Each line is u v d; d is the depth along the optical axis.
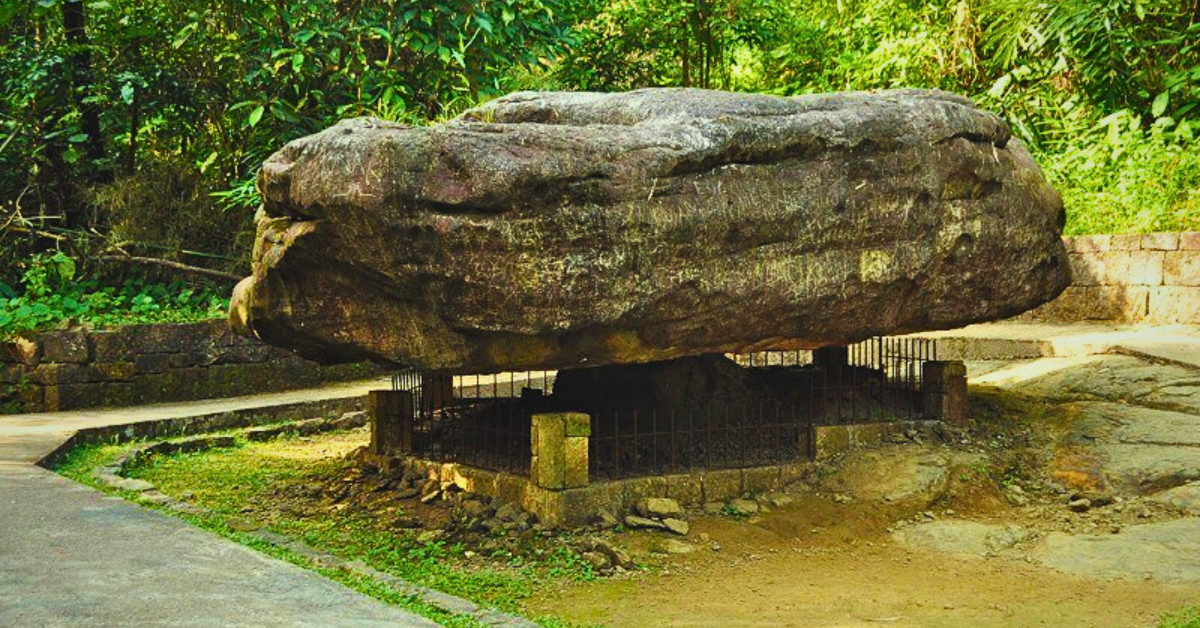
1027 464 8.35
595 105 7.70
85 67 14.90
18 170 15.03
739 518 7.38
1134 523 7.24
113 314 13.20
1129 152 14.25
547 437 7.06
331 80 14.31
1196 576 6.28
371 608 4.82
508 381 12.89
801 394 8.91
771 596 6.04
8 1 8.00
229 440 10.64
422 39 13.66
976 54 17.45
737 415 8.47
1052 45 16.17
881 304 7.64
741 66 20.72
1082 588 6.21
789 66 20.47
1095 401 9.42
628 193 6.58
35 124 14.54
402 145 6.24
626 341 6.93
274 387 13.26
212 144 15.45
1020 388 10.16
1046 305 13.91
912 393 9.19
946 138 7.71
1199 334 11.49
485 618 5.13
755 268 7.07
